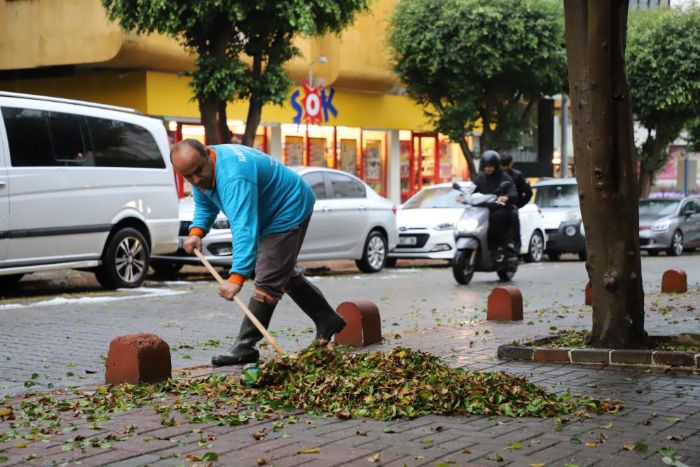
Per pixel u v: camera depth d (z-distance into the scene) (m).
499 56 26.83
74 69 24.12
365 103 29.94
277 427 5.19
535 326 9.86
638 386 6.55
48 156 12.49
